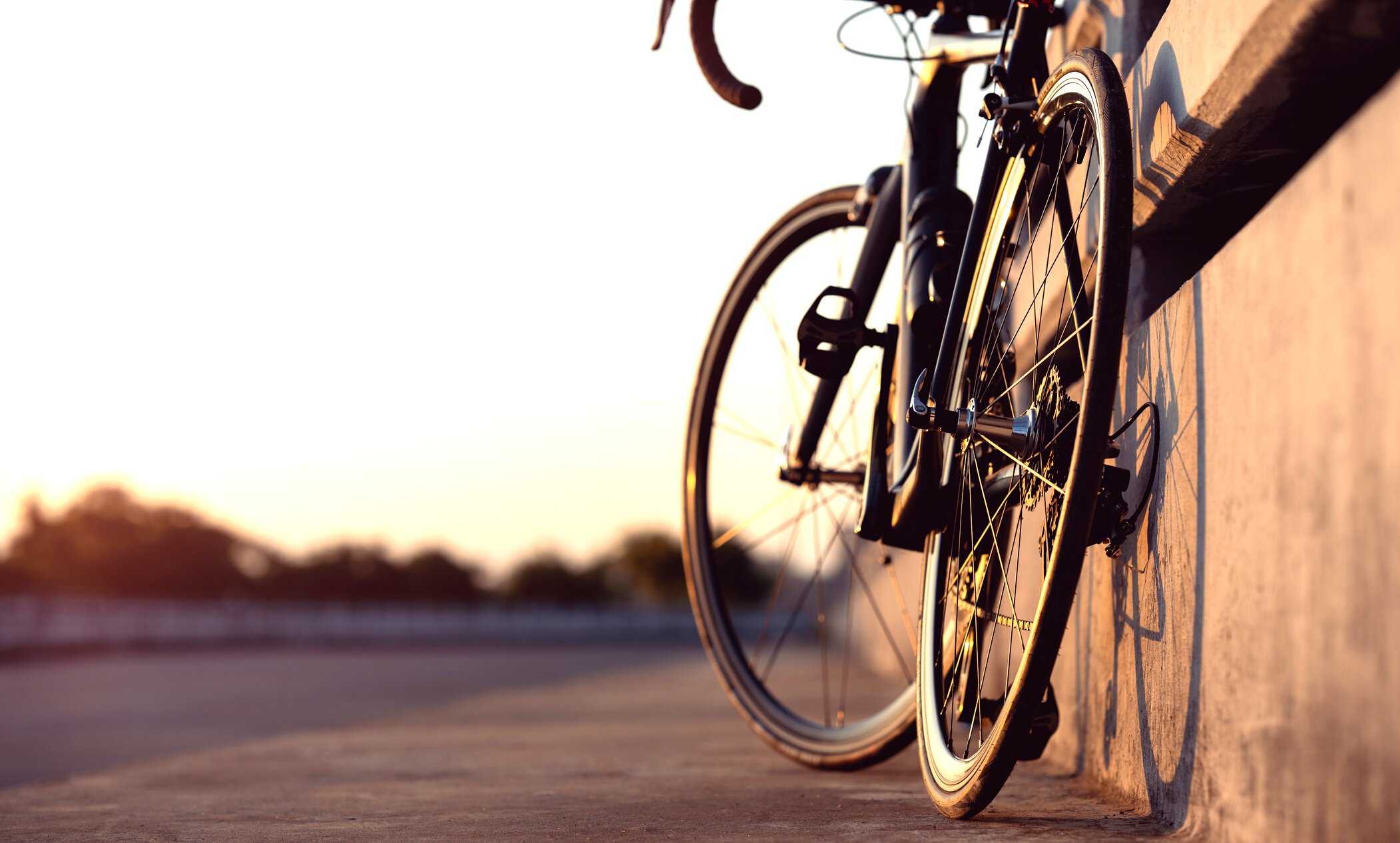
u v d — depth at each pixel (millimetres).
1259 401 1055
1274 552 1016
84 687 8680
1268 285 1037
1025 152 1394
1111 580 1566
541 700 5781
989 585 1519
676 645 24312
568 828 1436
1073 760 1785
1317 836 924
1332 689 902
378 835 1420
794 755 2139
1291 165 1362
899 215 1918
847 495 2156
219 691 7895
